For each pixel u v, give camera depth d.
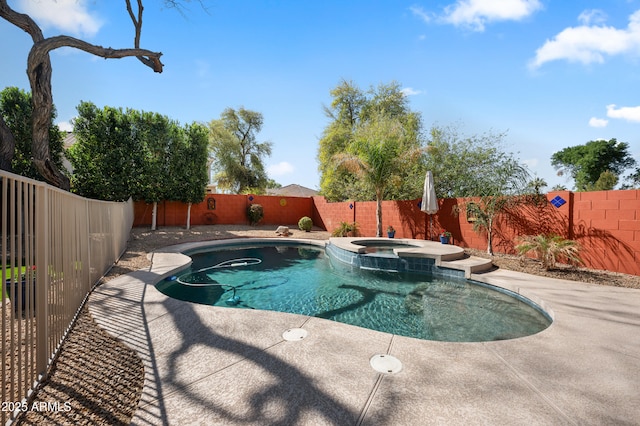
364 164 11.65
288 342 3.12
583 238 6.86
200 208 16.20
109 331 3.39
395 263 7.71
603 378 2.49
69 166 13.79
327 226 16.92
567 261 6.95
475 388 2.32
